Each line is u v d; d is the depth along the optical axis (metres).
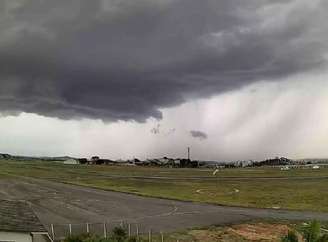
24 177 153.50
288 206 95.94
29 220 36.88
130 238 47.19
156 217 73.12
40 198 93.50
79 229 59.66
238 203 99.19
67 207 81.44
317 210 88.94
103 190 115.69
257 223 70.56
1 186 116.00
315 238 27.36
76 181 147.62
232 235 61.66
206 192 127.88
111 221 67.69
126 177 177.38
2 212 37.34
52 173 187.75
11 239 34.25
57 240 51.47
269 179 180.12
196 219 72.00
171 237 57.97
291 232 28.73
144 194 109.00
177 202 96.25
